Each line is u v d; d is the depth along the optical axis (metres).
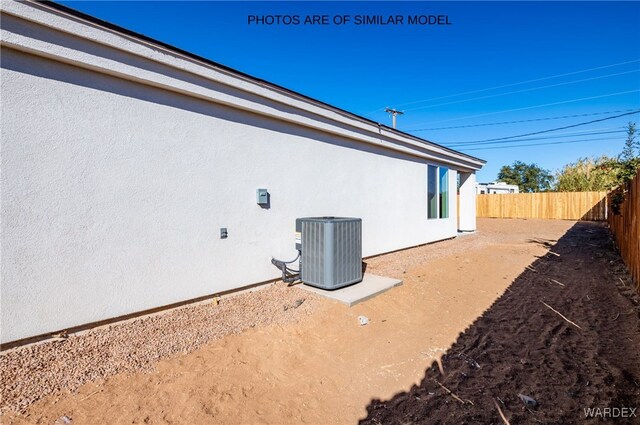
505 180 45.25
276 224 5.43
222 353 3.26
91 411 2.34
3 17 2.75
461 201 13.98
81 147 3.31
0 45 2.82
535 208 23.02
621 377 3.00
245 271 4.96
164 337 3.40
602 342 3.73
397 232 8.71
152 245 3.89
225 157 4.67
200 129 4.36
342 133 6.56
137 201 3.75
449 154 11.00
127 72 3.54
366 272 6.41
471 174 13.69
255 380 2.94
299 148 5.84
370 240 7.72
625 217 7.62
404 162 8.93
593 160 24.58
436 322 4.39
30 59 2.99
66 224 3.22
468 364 3.36
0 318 2.84
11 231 2.89
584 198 20.84
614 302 5.06
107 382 2.65
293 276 5.59
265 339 3.60
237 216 4.83
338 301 4.66
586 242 11.38
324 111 6.05
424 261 7.68
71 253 3.25
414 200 9.44
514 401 2.73
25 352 2.87
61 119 3.18
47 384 2.52
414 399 2.81
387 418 2.57
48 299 3.11
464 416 2.56
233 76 4.52
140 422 2.29
